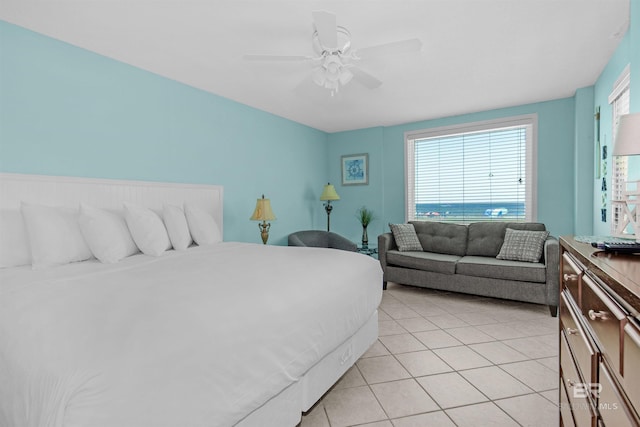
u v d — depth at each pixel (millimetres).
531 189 4070
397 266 4008
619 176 2551
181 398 885
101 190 2537
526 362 2170
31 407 818
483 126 4305
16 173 2129
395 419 1618
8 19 2105
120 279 1489
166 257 2127
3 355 978
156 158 3002
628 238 1395
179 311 1081
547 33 2326
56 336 938
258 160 4172
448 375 2021
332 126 5109
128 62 2762
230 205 3777
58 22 2148
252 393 1112
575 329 1106
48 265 1824
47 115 2307
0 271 1750
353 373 2059
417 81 3230
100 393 765
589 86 3418
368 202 5211
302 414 1661
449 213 4660
